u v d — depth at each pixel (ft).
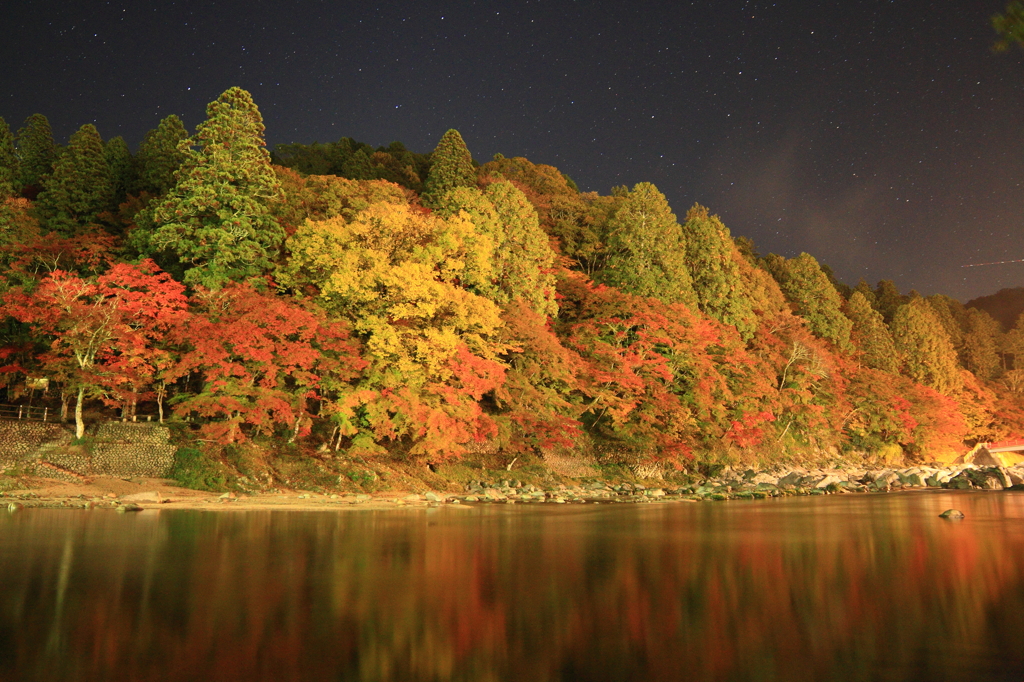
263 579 48.98
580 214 238.48
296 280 139.13
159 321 119.34
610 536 78.13
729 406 203.21
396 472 138.62
